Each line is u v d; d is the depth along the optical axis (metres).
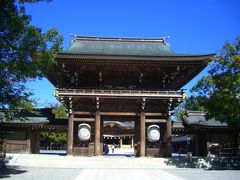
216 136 40.44
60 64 34.69
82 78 36.97
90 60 34.19
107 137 83.69
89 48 40.88
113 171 27.31
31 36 20.05
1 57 19.33
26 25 19.97
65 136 67.25
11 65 19.27
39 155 34.47
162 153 35.00
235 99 29.66
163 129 36.09
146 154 35.00
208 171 28.39
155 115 35.78
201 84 32.62
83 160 31.78
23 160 31.70
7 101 21.72
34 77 21.14
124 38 43.84
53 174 24.27
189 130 41.19
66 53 33.25
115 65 35.34
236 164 33.41
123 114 35.44
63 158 32.00
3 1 18.56
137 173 25.81
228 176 24.06
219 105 30.44
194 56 33.94
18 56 19.94
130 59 34.03
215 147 39.62
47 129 39.72
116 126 73.81
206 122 41.03
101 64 34.94
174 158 33.72
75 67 35.53
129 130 74.56
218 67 31.59
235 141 39.75
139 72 36.16
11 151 38.41
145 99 34.66
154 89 36.50
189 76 39.41
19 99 22.28
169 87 36.97
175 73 36.50
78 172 26.17
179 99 34.84
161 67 35.78
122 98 34.81
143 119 35.09
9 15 18.97
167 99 34.84
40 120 39.12
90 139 34.94
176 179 21.80
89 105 35.69
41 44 20.55
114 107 35.66
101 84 36.78
